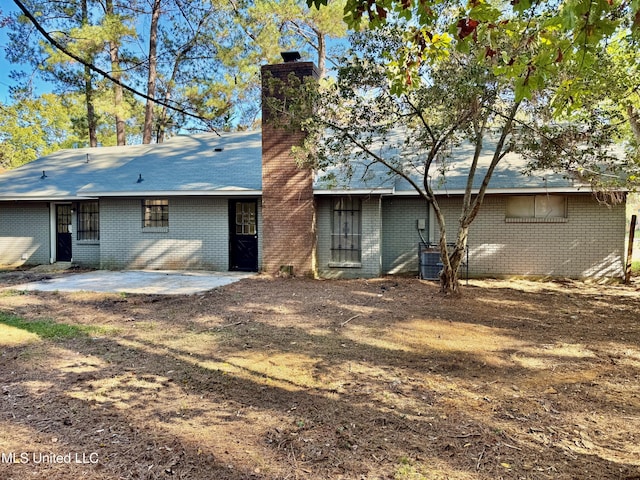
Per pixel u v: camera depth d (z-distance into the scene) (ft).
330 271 37.45
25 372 14.89
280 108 27.76
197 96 58.75
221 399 12.76
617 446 10.10
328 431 10.82
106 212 41.88
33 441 10.27
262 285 32.40
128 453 9.76
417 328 20.52
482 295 28.66
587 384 13.80
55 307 25.41
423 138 25.77
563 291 30.58
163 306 25.64
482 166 37.93
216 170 42.39
